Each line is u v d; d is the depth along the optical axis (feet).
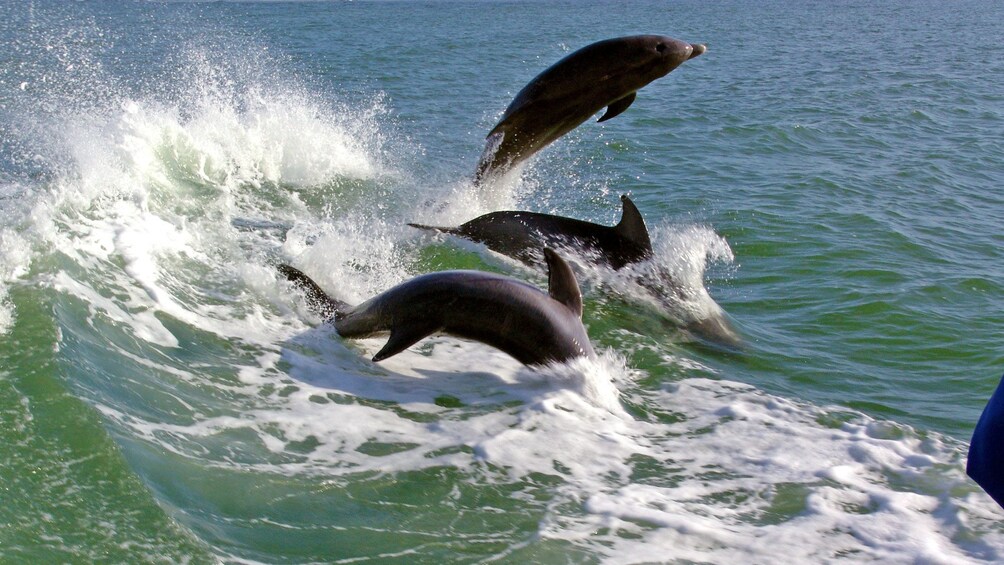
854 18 342.85
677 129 76.84
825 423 25.85
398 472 21.54
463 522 19.81
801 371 30.09
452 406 25.22
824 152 69.56
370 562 18.12
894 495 21.83
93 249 30.07
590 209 49.70
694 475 22.57
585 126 76.48
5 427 19.86
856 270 40.24
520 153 37.04
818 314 35.32
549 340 26.48
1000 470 12.75
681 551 19.25
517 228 35.83
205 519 18.63
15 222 29.73
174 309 28.32
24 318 24.27
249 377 25.49
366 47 154.40
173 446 21.04
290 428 23.07
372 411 24.50
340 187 46.26
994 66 141.38
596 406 25.84
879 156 68.33
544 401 25.57
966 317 35.47
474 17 313.94
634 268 34.73
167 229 34.12
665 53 33.78
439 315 26.55
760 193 54.34
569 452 23.17
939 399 28.55
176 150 43.45
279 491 20.16
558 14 364.79
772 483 22.29
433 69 118.73
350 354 27.89
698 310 33.78
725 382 28.48
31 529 17.22
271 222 39.09
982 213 52.31
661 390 27.68
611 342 30.37
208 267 32.09
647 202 51.62
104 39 126.62
